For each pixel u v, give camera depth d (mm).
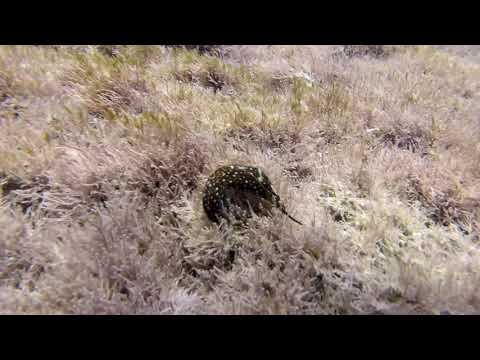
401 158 3184
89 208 2371
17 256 2008
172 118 3076
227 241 2141
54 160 2557
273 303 1810
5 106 3162
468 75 6133
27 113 3045
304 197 2586
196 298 1900
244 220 2180
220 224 2117
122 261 1938
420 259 2213
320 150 3252
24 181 2449
